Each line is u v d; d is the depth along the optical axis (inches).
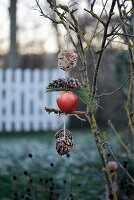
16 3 453.1
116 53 133.9
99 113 276.8
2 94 368.2
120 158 107.7
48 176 180.4
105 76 260.7
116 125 166.1
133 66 84.0
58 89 62.6
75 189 156.4
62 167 204.5
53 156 236.5
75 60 61.7
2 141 303.6
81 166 204.2
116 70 164.2
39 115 369.7
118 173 94.7
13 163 211.8
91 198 141.9
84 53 75.1
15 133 357.4
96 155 232.4
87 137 309.9
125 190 101.0
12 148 266.7
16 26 465.1
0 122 364.2
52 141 293.9
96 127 76.2
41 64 565.3
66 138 61.8
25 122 368.8
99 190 154.3
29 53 558.6
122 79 119.0
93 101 62.8
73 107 61.1
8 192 151.4
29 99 368.8
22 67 569.3
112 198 76.9
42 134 342.6
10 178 173.5
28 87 369.7
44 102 370.0
